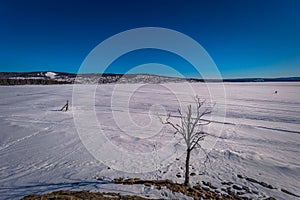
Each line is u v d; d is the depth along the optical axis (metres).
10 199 6.50
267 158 11.43
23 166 9.63
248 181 8.91
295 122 21.95
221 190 8.12
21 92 51.16
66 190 7.28
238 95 50.72
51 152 11.58
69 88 67.00
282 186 8.55
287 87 82.56
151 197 6.97
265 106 33.09
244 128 18.97
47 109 25.91
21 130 15.66
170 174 9.34
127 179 8.58
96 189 7.42
